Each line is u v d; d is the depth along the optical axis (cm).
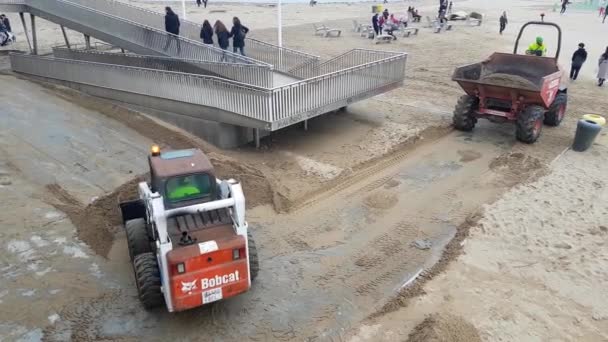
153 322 654
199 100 1312
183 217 654
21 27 3341
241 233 638
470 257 805
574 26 3659
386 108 1673
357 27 3378
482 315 668
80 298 697
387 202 1005
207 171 653
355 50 1662
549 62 1392
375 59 1639
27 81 1759
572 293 714
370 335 637
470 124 1406
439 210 973
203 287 601
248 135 1359
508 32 3334
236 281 620
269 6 5494
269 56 1741
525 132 1281
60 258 784
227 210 670
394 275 768
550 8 5234
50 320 652
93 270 762
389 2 6819
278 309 687
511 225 900
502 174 1133
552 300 700
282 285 741
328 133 1432
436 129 1447
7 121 1296
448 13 4484
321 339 632
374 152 1281
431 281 746
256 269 704
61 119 1361
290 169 1178
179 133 1350
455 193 1043
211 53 1588
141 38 1830
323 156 1258
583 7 5334
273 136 1409
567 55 2512
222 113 1265
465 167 1180
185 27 1919
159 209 592
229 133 1307
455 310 679
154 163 663
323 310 686
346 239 875
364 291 728
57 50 2088
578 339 626
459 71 1385
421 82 2027
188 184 649
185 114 1377
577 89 1898
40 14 2239
